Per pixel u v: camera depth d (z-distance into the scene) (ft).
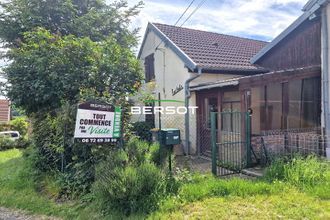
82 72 21.83
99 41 32.83
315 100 25.25
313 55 25.76
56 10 31.58
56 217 15.24
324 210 12.60
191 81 32.63
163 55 38.50
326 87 21.18
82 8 36.14
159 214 13.15
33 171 21.59
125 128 21.02
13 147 46.09
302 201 13.69
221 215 12.75
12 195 19.07
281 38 27.50
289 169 17.15
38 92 22.77
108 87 21.81
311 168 16.79
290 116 25.38
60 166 20.89
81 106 16.75
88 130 16.96
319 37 25.26
